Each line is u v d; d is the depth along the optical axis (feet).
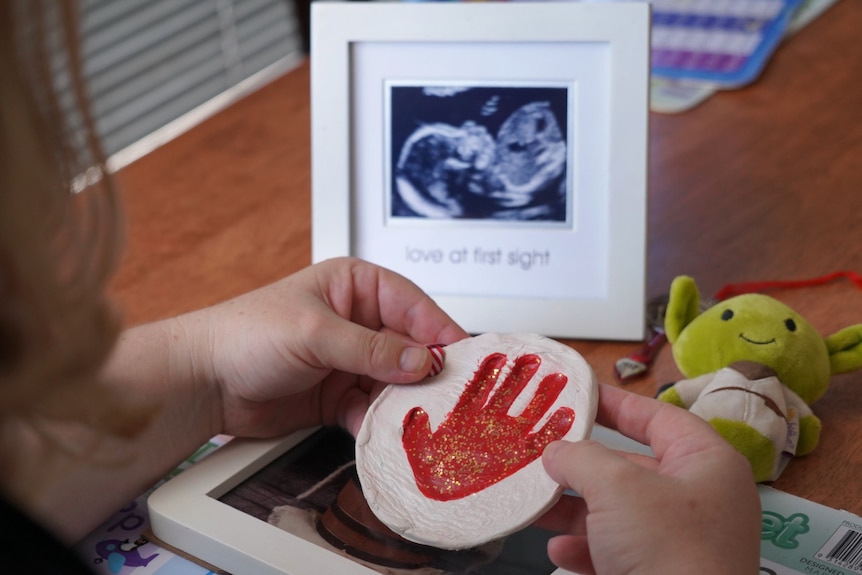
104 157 1.81
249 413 2.55
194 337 2.51
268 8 6.17
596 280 2.79
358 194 2.84
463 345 2.47
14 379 1.74
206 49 5.84
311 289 2.57
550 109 2.78
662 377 2.70
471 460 2.32
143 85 5.50
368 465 2.34
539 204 2.79
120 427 1.90
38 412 1.81
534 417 2.34
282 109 3.61
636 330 2.77
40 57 1.73
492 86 2.79
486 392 2.40
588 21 2.74
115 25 5.40
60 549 1.86
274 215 3.20
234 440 2.55
